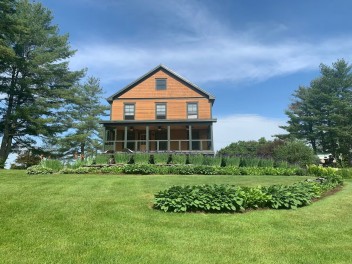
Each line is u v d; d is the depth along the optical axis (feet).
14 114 88.58
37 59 94.58
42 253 14.44
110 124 84.69
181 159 62.03
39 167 52.24
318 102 151.33
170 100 92.73
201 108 92.17
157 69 94.89
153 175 50.88
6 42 89.61
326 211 24.66
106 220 20.40
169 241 16.74
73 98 108.78
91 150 137.80
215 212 23.04
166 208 23.04
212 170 56.70
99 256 14.19
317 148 152.97
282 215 22.66
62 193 29.32
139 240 16.74
